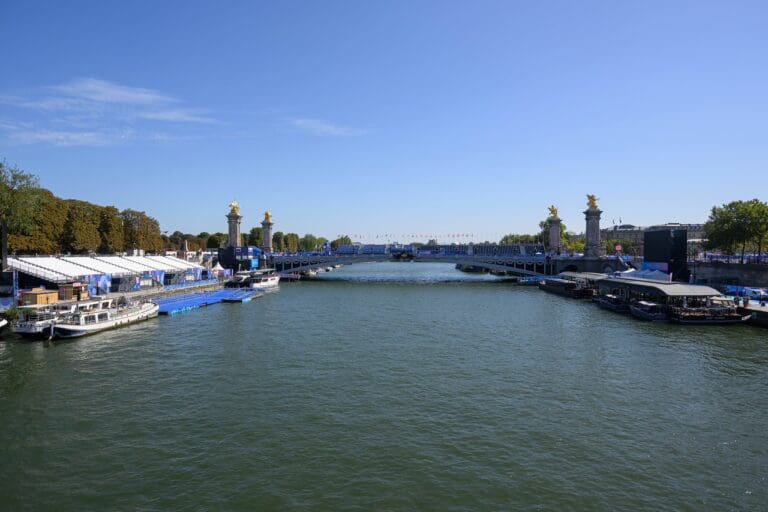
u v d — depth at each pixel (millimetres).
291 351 65562
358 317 96438
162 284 135625
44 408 44281
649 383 52000
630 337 75812
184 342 71312
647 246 144875
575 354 64375
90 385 50750
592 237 189500
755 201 134875
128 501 29641
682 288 95312
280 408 44312
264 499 29797
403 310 107438
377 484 31453
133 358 61656
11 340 71625
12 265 96000
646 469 33719
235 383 51375
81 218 141250
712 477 32812
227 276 173000
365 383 51469
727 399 47281
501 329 82875
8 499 29859
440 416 42531
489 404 45469
